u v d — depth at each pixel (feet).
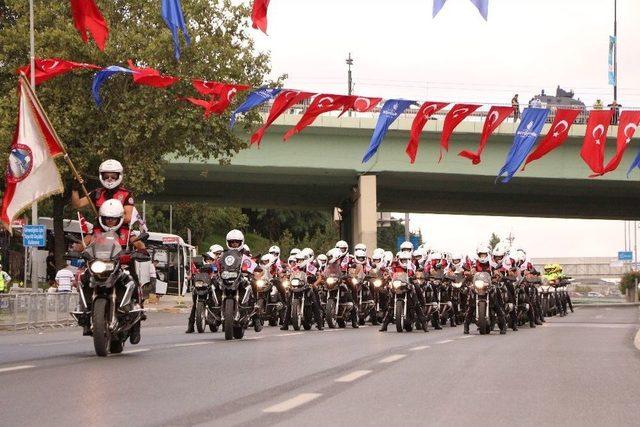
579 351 72.54
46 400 41.34
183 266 279.08
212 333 104.47
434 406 40.24
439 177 227.20
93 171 183.83
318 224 478.59
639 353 70.79
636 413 38.99
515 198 259.80
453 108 115.44
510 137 214.69
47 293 127.03
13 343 86.28
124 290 63.00
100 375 51.52
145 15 174.09
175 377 50.85
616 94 251.60
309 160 218.38
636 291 411.34
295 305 109.70
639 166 123.13
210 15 175.83
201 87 111.55
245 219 408.67
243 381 49.16
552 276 180.14
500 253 105.81
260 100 111.24
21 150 103.19
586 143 120.47
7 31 171.32
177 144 175.83
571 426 35.55
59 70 114.62
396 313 102.94
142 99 166.40
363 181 220.64
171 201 271.49
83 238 64.54
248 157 216.54
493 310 101.91
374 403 40.96
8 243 221.05
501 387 47.39
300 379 50.29
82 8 90.79
